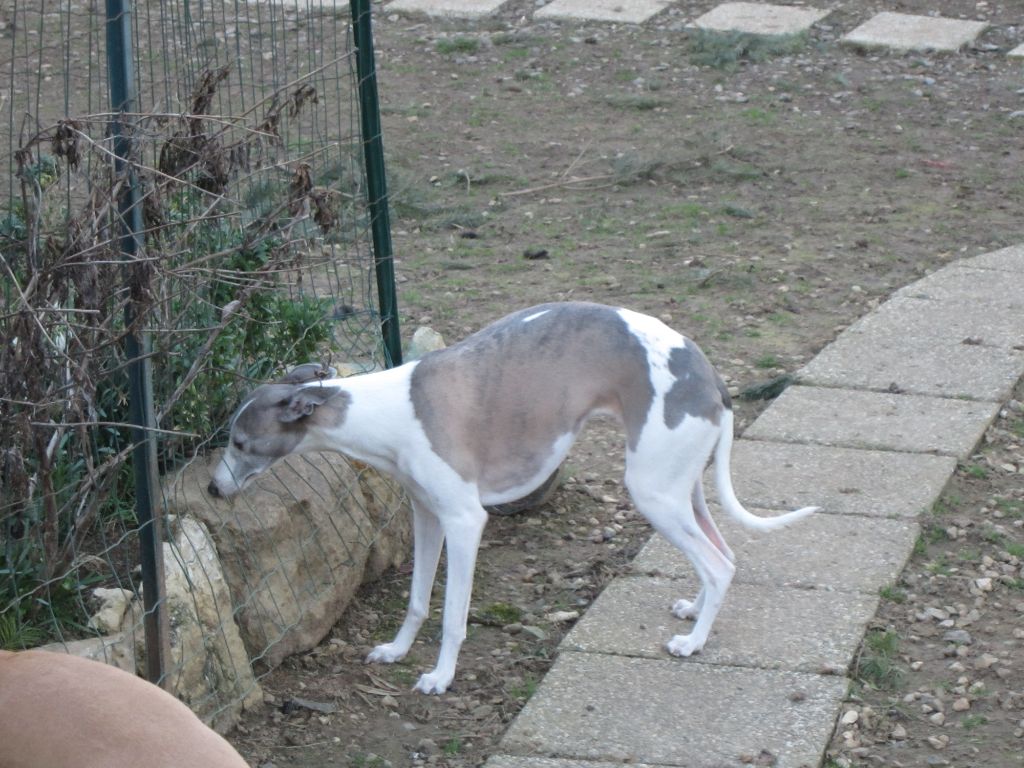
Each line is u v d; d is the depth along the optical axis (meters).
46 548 5.07
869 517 5.83
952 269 7.29
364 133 5.75
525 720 5.17
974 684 5.28
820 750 5.07
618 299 7.13
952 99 9.11
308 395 5.19
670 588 5.60
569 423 5.27
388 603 5.65
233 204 5.22
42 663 3.96
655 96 9.21
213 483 5.25
